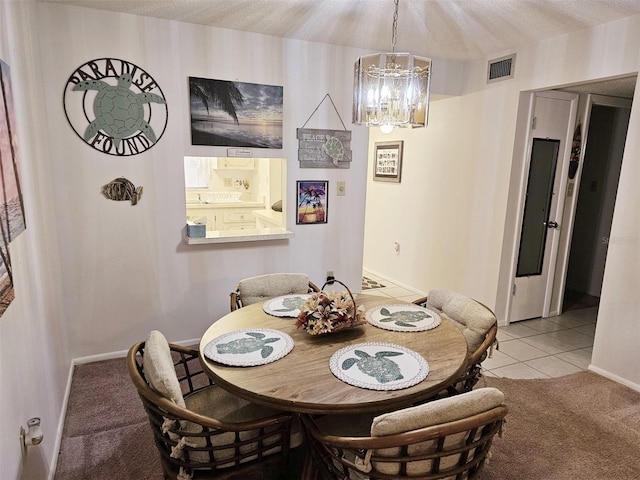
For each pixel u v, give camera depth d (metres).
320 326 1.78
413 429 1.20
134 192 2.95
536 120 3.60
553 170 3.83
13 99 1.67
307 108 3.42
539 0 2.43
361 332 1.93
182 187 3.10
